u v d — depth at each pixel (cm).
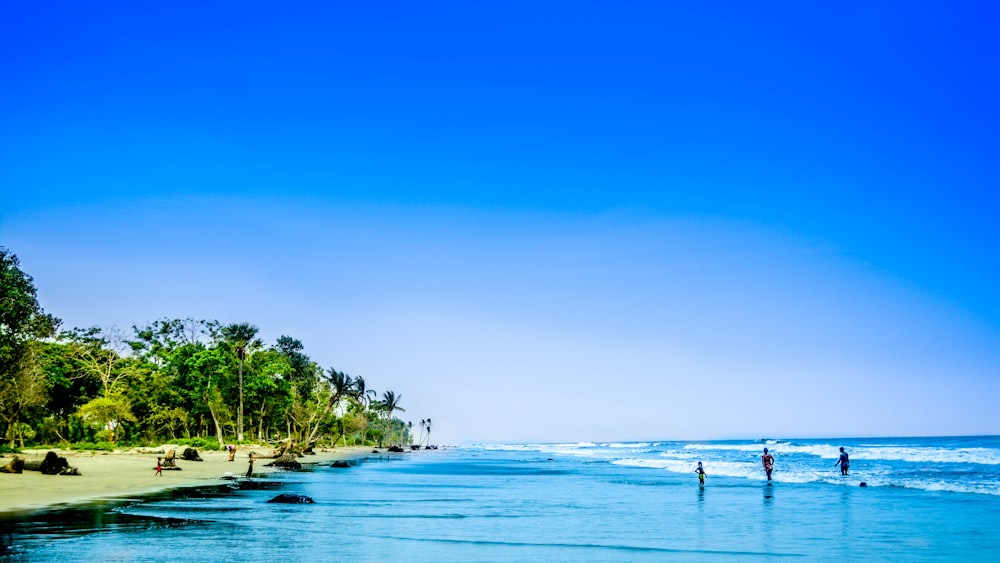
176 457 5753
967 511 2233
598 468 5859
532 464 6894
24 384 5572
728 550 1477
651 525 1898
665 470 5309
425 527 1806
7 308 4181
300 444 9544
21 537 1515
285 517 1939
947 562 1349
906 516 2108
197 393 8312
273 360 10162
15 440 6681
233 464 5028
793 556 1409
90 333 8119
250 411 9812
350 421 13675
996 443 13088
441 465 6531
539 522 1941
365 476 4353
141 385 8012
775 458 7300
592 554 1413
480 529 1781
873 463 5659
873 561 1364
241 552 1363
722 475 4422
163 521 1803
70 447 6316
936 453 7106
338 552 1389
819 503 2516
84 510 2009
